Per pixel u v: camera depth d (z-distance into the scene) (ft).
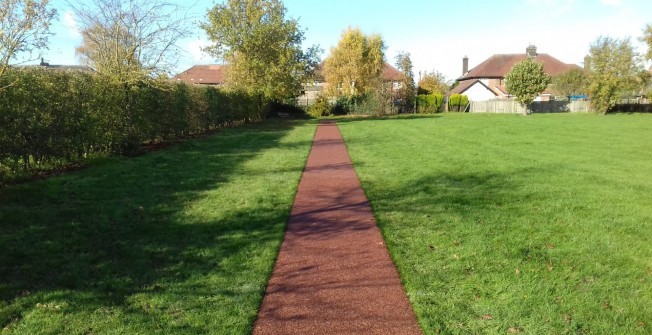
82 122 34.14
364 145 52.44
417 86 167.02
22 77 27.71
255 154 43.98
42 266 14.58
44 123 29.99
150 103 47.06
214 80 193.77
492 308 11.95
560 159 39.47
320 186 28.25
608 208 22.65
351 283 13.62
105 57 40.98
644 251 16.49
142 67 42.42
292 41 103.45
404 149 47.65
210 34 96.94
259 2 98.22
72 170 32.40
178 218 20.36
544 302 12.29
